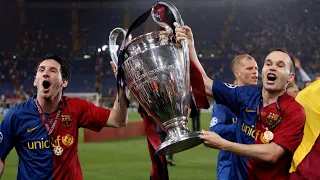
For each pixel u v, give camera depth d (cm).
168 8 364
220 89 376
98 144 1512
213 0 5025
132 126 1775
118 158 1191
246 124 363
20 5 4725
